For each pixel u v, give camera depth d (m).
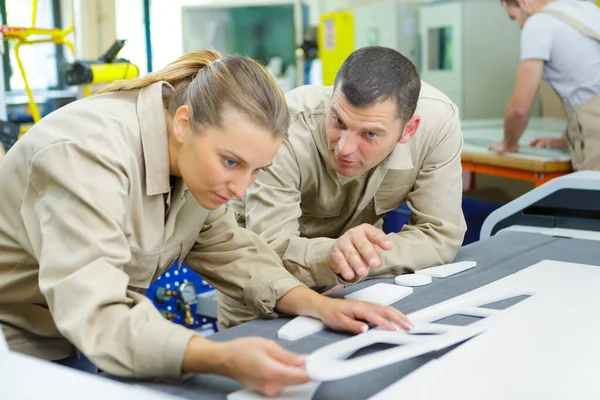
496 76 3.85
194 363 1.00
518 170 2.99
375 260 1.39
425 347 1.06
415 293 1.47
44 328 1.32
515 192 4.09
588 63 2.82
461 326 1.20
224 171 1.11
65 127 1.15
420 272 1.62
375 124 1.48
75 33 3.49
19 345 1.30
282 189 1.70
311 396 0.97
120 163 1.12
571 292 1.41
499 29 3.78
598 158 2.81
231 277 1.40
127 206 1.19
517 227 2.10
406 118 1.55
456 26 3.74
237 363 0.96
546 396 0.95
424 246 1.68
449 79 3.89
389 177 1.82
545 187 2.03
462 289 1.50
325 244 1.54
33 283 1.25
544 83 4.21
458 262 1.70
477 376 1.01
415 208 1.83
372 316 1.22
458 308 1.33
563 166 2.88
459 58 3.78
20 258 1.23
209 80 1.11
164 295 2.17
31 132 1.17
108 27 4.40
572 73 2.85
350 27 4.37
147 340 1.00
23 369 0.80
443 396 0.94
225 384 1.03
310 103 1.77
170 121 1.21
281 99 1.12
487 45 3.78
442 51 3.96
